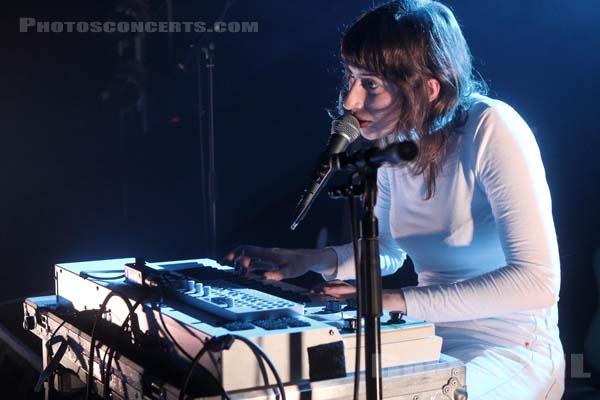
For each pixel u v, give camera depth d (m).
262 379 1.28
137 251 5.34
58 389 1.95
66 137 5.12
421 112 1.67
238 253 1.99
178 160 5.24
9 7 4.88
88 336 1.67
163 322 1.49
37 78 5.00
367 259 1.24
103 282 1.86
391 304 1.61
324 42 5.27
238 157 5.61
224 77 5.35
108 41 4.83
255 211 5.73
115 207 5.29
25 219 5.16
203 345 1.29
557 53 4.29
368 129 1.75
